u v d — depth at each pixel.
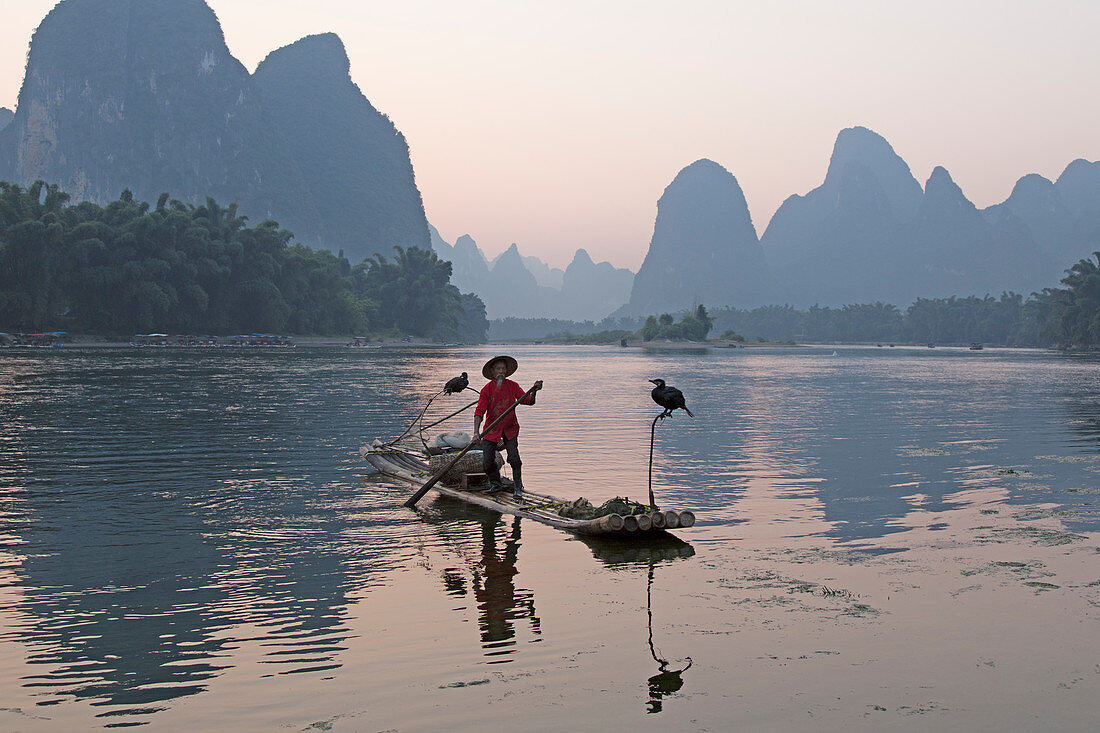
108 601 6.22
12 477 11.76
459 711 4.40
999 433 18.05
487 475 10.39
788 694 4.59
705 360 80.62
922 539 8.20
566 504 9.40
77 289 92.75
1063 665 4.98
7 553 7.61
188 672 4.92
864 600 6.21
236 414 20.78
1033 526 8.77
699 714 4.36
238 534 8.42
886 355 112.75
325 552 7.72
